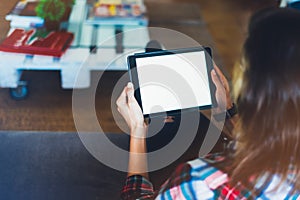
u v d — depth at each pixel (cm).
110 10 213
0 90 181
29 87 184
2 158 146
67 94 181
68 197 135
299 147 61
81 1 220
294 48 58
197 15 257
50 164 145
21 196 135
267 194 65
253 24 62
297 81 58
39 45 184
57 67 178
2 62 174
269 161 63
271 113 61
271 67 59
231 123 115
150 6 258
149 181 101
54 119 167
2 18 200
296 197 66
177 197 71
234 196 66
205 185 68
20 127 164
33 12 204
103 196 135
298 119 60
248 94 62
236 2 292
